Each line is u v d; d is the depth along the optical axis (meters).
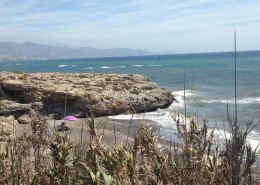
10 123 17.94
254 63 119.56
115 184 2.58
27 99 27.73
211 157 3.13
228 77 65.06
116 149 2.87
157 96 31.50
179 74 74.12
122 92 30.67
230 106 31.14
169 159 3.06
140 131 3.25
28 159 3.72
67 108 26.53
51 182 3.07
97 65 145.75
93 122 2.93
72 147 3.22
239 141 2.81
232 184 2.75
